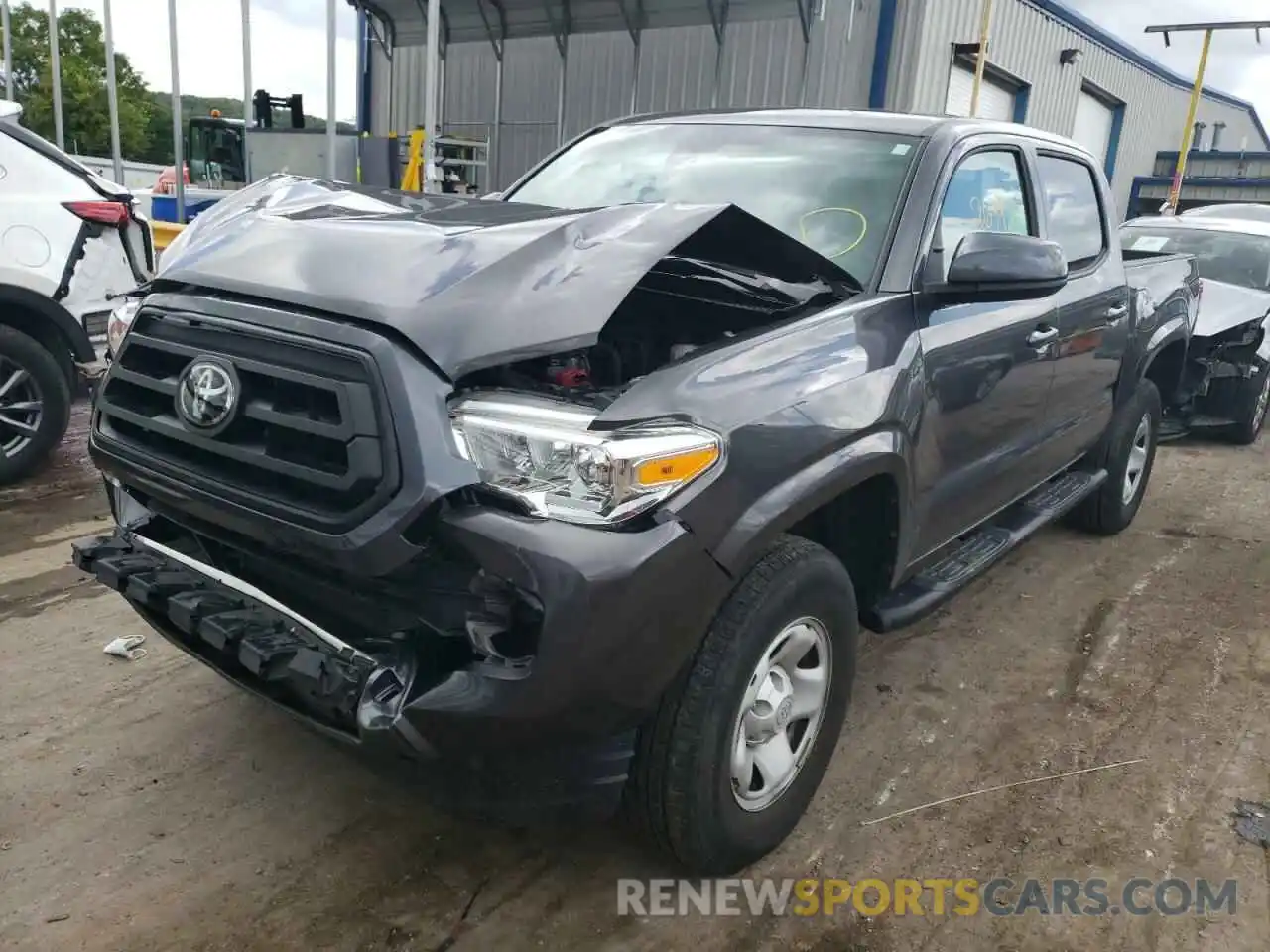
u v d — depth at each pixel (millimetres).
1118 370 4719
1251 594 4816
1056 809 2986
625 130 3971
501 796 2160
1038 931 2484
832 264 2859
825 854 2729
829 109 3707
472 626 2035
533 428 2035
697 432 2137
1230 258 8602
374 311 2096
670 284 2805
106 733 3076
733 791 2436
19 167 5230
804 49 12281
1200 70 19109
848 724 3406
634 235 2385
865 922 2484
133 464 2426
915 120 3502
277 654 2160
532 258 2268
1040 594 4676
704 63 13406
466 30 15148
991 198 3574
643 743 2295
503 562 1962
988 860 2746
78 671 3424
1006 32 16156
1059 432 4188
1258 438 8594
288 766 2969
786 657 2527
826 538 2953
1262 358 7789
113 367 2523
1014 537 3910
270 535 2145
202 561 2490
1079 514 5434
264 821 2717
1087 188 4461
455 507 2031
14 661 3461
